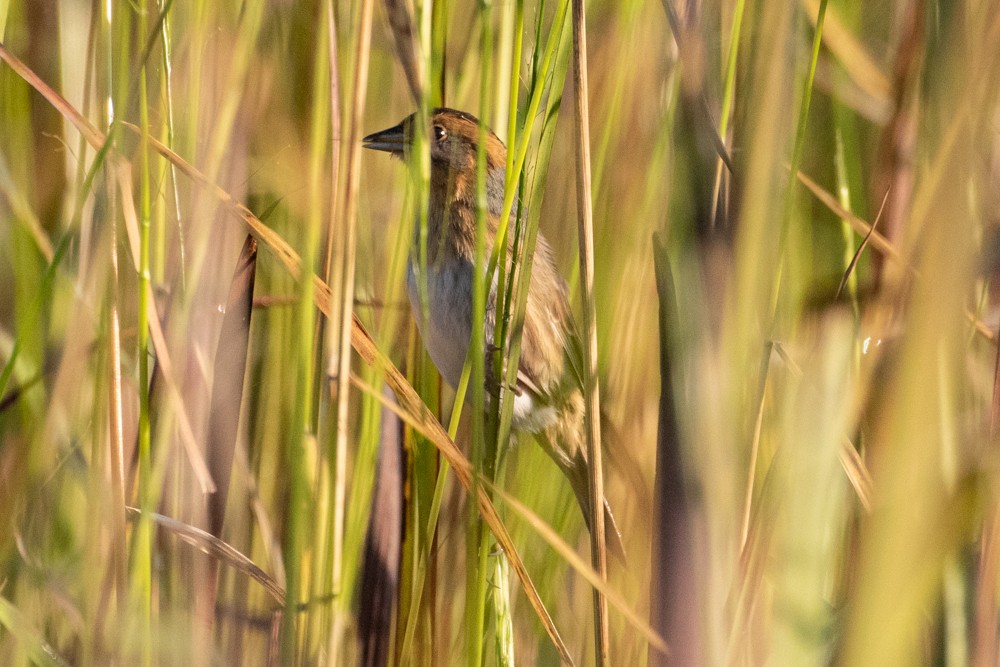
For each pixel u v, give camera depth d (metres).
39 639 4.58
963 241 2.05
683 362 2.49
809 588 2.50
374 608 5.01
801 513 2.54
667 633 2.49
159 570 4.76
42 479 4.96
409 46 4.73
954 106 2.28
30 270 5.39
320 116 4.15
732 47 3.42
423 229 3.91
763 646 3.11
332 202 4.54
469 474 4.16
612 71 5.29
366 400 4.74
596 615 4.21
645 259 5.29
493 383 4.55
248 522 5.54
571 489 6.27
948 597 3.05
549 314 6.21
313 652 4.29
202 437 4.85
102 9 4.31
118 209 4.55
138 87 4.58
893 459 2.12
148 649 4.16
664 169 5.01
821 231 5.48
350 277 4.09
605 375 5.46
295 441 3.90
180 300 4.82
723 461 2.47
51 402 4.86
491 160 6.38
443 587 5.35
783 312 3.54
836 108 5.48
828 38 5.52
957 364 2.53
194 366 4.88
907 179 5.11
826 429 2.58
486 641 4.59
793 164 3.38
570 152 5.94
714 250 2.49
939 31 2.48
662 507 2.53
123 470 4.41
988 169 3.09
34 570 4.94
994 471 2.14
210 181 4.55
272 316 5.58
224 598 5.43
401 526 5.08
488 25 3.84
